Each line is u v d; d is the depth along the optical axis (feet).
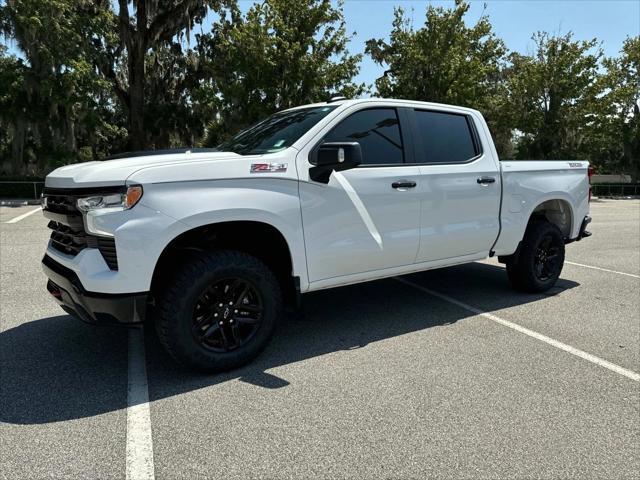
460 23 87.35
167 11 79.87
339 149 11.32
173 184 10.64
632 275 22.47
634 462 8.42
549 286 18.93
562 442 8.99
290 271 12.47
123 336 14.24
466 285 20.16
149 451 8.65
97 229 10.21
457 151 15.74
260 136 13.99
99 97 81.76
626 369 12.10
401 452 8.66
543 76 99.19
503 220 16.71
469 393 10.82
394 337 14.24
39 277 20.92
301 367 12.17
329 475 8.03
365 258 13.51
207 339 11.53
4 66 67.41
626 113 116.98
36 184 72.33
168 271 11.60
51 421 9.62
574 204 19.06
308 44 73.77
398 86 90.79
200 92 77.56
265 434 9.20
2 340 13.88
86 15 71.41
